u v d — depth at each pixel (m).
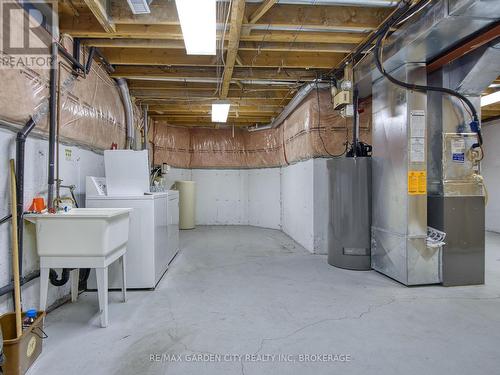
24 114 2.08
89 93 3.17
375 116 3.54
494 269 3.67
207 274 3.52
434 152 3.17
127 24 2.73
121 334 2.11
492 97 4.57
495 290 2.95
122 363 1.77
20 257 2.10
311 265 3.88
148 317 2.38
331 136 4.42
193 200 6.94
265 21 2.67
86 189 2.96
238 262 4.05
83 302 2.68
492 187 6.44
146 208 2.99
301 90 4.38
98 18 2.42
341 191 3.71
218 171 7.46
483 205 3.12
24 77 2.07
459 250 3.08
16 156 2.08
